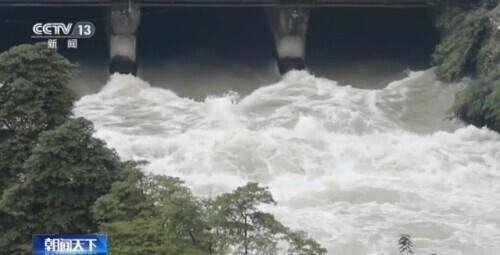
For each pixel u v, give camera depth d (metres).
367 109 111.94
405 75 121.00
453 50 116.69
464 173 96.56
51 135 59.75
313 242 55.31
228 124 107.38
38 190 59.56
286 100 113.38
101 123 107.56
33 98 62.72
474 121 108.56
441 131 108.12
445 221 85.69
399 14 126.50
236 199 54.28
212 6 120.75
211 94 118.00
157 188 57.94
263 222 54.41
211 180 93.69
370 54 125.75
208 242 54.28
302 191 91.44
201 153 97.94
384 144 102.06
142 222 55.44
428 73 119.62
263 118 109.12
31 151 61.56
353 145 100.56
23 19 122.62
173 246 54.12
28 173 59.62
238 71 122.62
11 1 116.44
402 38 126.69
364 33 127.00
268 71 123.19
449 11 119.69
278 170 96.06
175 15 126.81
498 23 114.06
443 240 82.31
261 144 99.06
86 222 59.62
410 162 98.25
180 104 112.69
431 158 99.19
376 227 84.00
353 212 87.19
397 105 113.38
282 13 120.94
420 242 81.81
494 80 109.06
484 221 86.12
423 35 126.00
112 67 119.19
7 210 59.25
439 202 89.88
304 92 115.38
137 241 54.75
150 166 96.06
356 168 97.25
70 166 59.69
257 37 127.56
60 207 59.56
